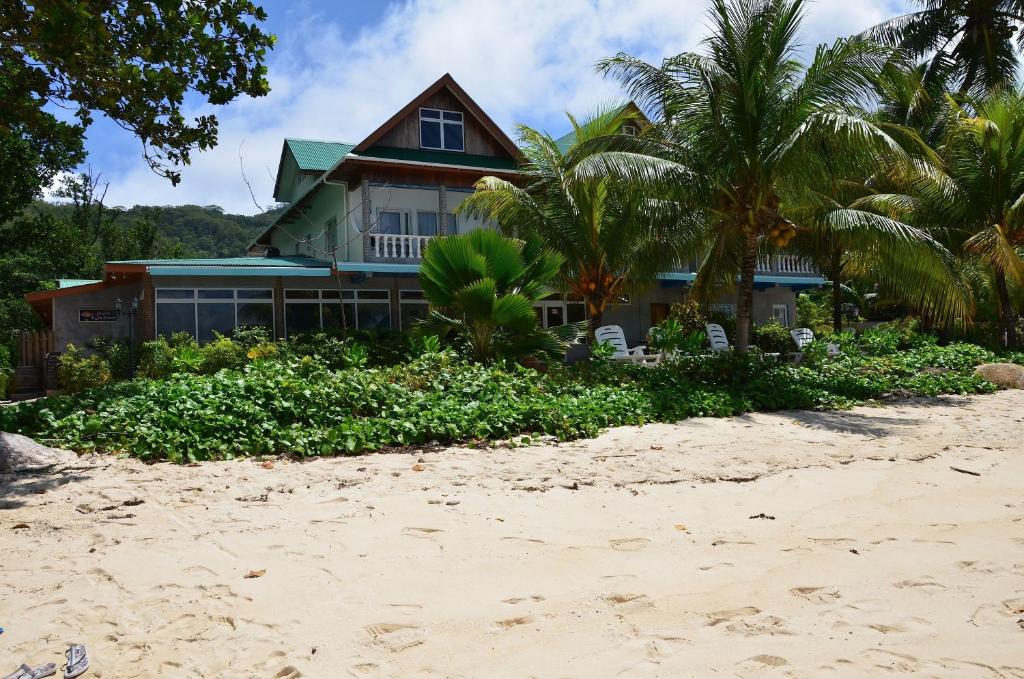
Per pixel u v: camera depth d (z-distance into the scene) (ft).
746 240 53.16
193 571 14.96
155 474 24.38
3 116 29.84
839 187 68.85
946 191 68.64
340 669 10.83
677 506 20.83
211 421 29.63
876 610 13.04
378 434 30.07
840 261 79.77
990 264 72.84
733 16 48.34
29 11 26.84
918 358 64.85
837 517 19.67
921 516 19.77
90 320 67.87
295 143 94.22
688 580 14.62
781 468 26.40
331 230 85.25
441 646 11.62
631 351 72.95
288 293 70.13
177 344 62.39
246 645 11.59
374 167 74.08
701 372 50.72
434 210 82.38
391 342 66.49
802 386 48.73
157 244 172.04
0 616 12.62
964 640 11.74
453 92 82.69
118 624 12.33
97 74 29.04
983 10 94.17
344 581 14.49
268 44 30.68
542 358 49.47
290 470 25.21
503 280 47.67
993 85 91.04
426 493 22.03
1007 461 28.14
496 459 27.25
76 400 35.45
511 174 78.18
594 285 62.34
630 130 80.23
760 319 100.22
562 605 13.30
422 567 15.37
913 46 97.09
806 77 49.75
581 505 20.86
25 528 18.01
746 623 12.44
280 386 34.76
